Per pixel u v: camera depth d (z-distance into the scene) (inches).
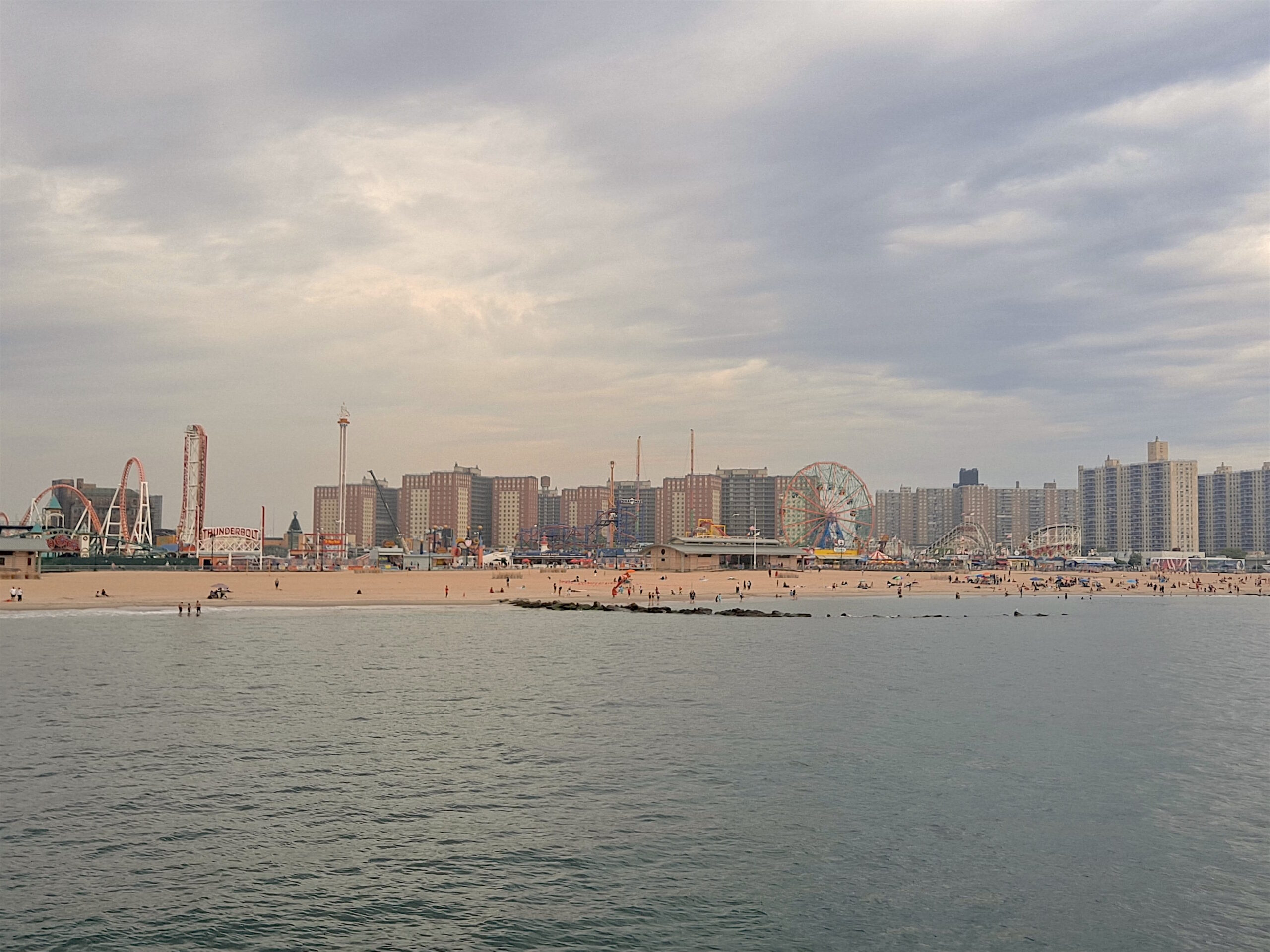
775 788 1807.3
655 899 1284.4
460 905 1253.7
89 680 2938.0
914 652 4170.8
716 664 3599.9
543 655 3828.7
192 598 6353.3
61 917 1195.3
